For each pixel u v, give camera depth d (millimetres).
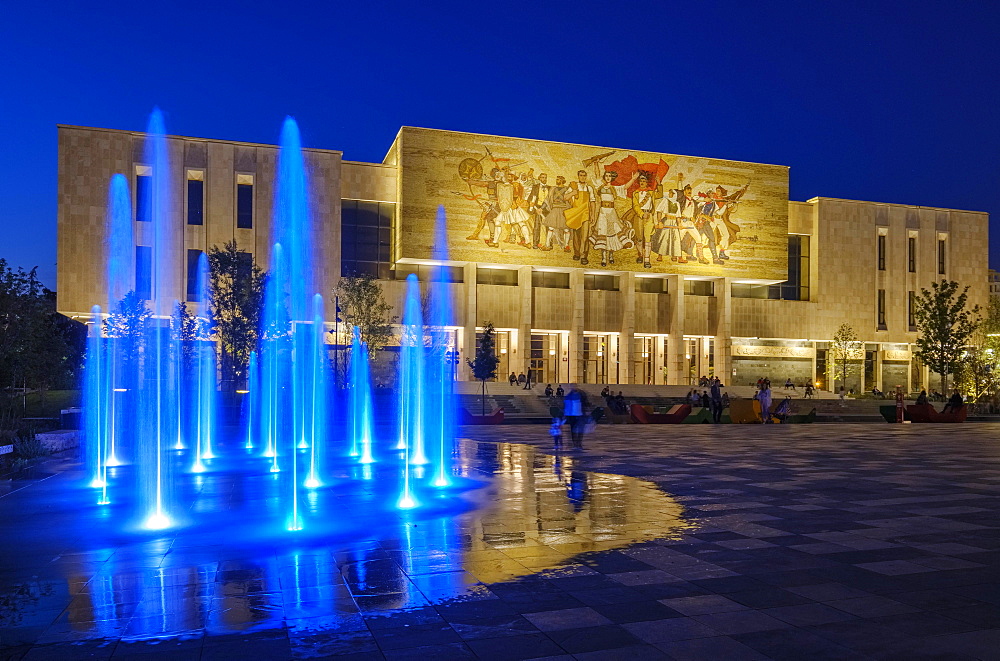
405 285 65125
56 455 21812
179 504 12336
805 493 13445
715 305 73062
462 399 52438
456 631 5902
